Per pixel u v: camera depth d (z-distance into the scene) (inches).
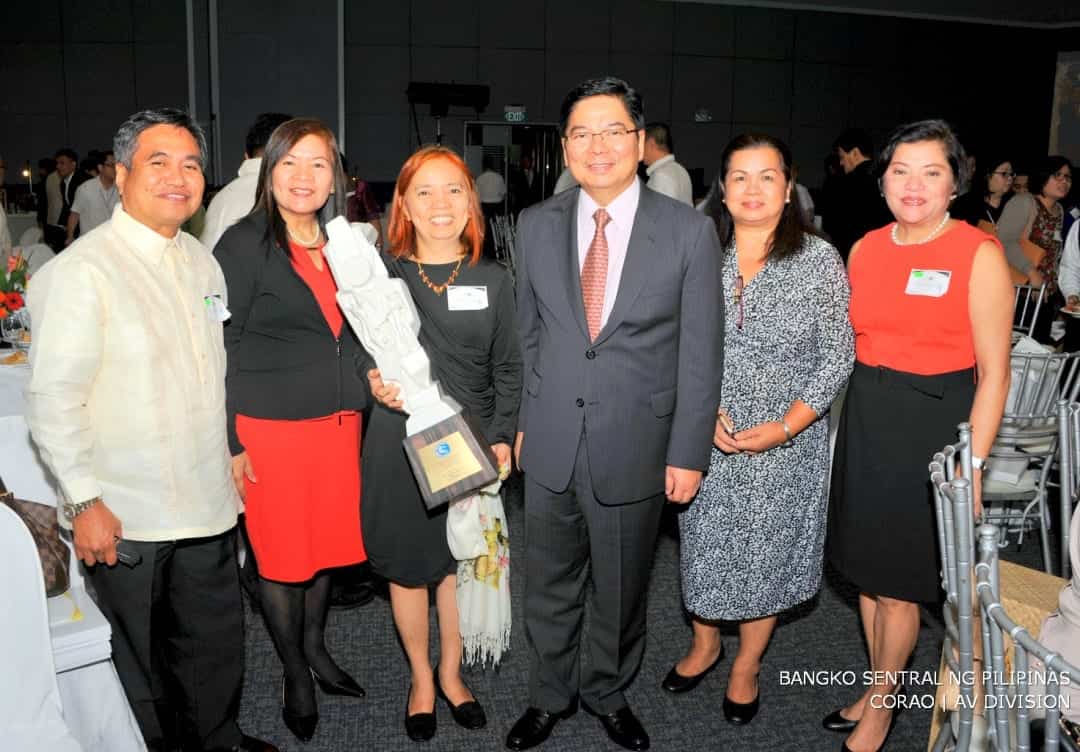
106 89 442.0
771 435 85.6
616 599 86.3
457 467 79.1
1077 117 532.1
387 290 78.2
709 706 99.2
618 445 81.2
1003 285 77.7
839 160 225.9
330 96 456.1
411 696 94.3
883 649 88.1
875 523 85.0
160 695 84.0
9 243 159.2
